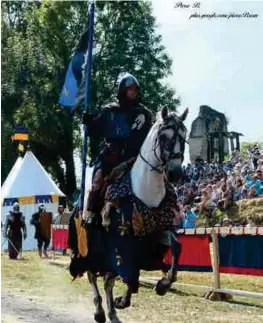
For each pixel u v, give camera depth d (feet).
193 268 36.88
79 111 130.11
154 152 22.30
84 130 26.25
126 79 24.26
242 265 33.86
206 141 140.56
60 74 139.85
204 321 28.35
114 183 23.43
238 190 74.69
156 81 140.56
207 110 141.90
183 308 31.89
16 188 81.56
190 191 83.97
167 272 23.58
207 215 69.15
